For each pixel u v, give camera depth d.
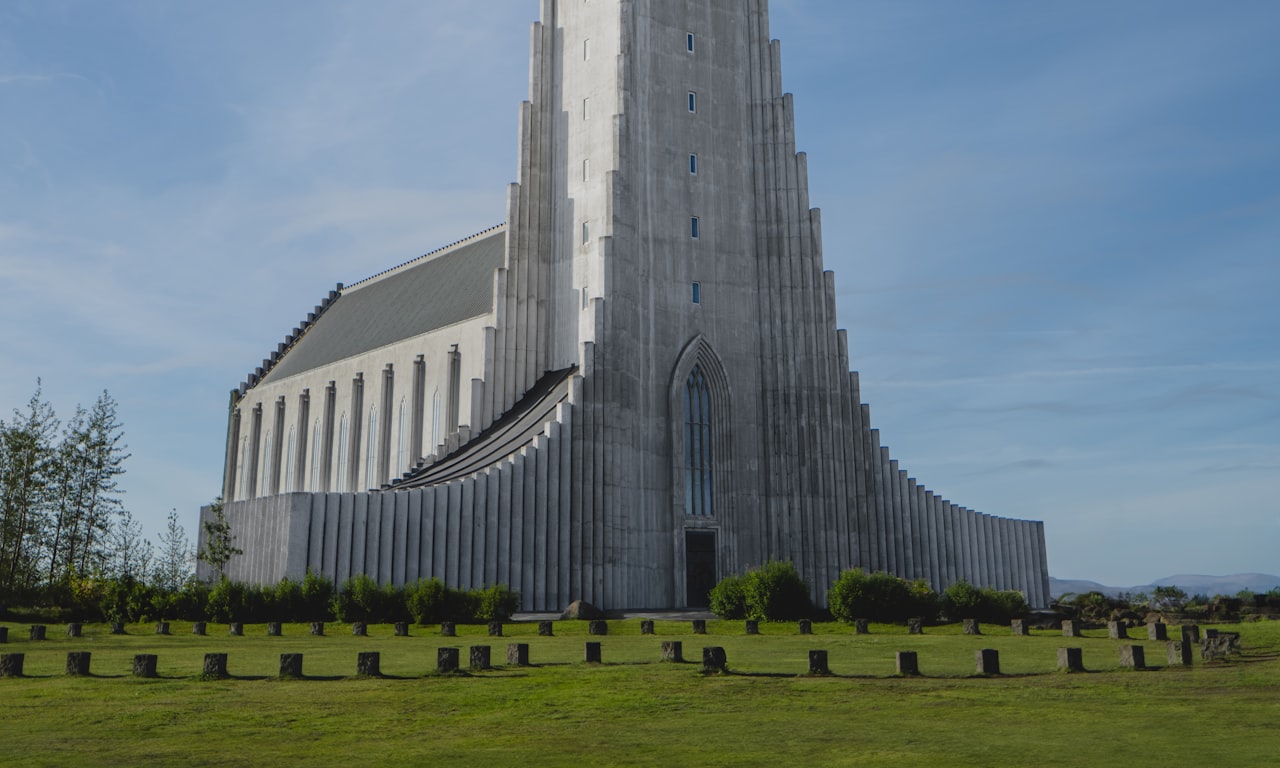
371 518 53.09
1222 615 48.12
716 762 15.27
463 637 38.88
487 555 55.72
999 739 16.52
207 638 39.16
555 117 71.25
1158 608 55.22
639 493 61.66
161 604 48.06
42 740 17.61
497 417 66.75
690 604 63.31
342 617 46.03
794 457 67.00
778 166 70.69
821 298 69.56
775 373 68.12
